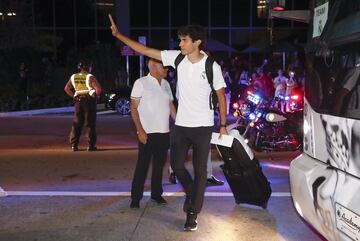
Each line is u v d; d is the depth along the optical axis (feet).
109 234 16.78
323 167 11.98
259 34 98.89
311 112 12.86
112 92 60.49
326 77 11.91
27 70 73.51
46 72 80.69
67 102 68.59
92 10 102.68
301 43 89.61
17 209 19.53
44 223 17.89
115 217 18.48
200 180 16.74
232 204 19.99
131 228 17.33
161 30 101.81
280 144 30.99
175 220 18.12
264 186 19.01
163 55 16.46
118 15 101.65
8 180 24.49
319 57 12.40
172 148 16.99
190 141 16.72
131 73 92.84
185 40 15.61
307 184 12.12
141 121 18.83
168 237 16.49
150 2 101.30
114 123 50.83
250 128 31.07
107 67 83.15
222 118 16.80
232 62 76.38
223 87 16.24
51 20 102.42
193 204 16.84
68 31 102.83
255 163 18.66
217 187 22.66
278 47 79.97
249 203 19.45
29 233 16.92
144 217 18.45
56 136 41.42
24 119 55.01
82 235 16.71
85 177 25.09
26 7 81.61
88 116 32.81
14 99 64.85
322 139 12.10
